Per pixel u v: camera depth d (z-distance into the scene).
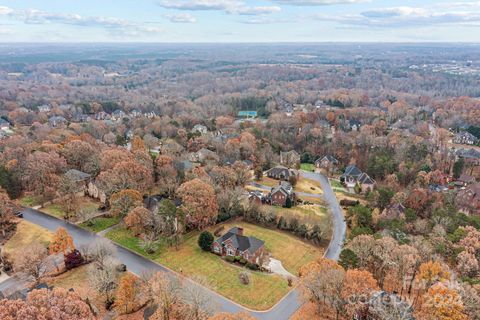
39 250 67.62
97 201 101.19
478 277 62.19
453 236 74.50
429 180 120.81
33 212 93.94
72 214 92.00
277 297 64.38
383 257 61.88
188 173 105.31
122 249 78.12
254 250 75.94
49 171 99.56
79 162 115.81
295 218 91.19
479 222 83.00
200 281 65.94
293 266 75.62
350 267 61.59
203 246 78.81
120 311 57.62
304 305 62.09
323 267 57.31
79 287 63.59
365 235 67.12
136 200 88.00
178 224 80.81
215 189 98.69
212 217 89.00
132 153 116.25
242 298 63.56
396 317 50.06
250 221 95.62
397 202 99.06
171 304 54.75
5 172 98.75
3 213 82.94
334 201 114.50
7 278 66.62
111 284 60.84
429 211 96.69
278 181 129.50
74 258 69.88
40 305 42.44
